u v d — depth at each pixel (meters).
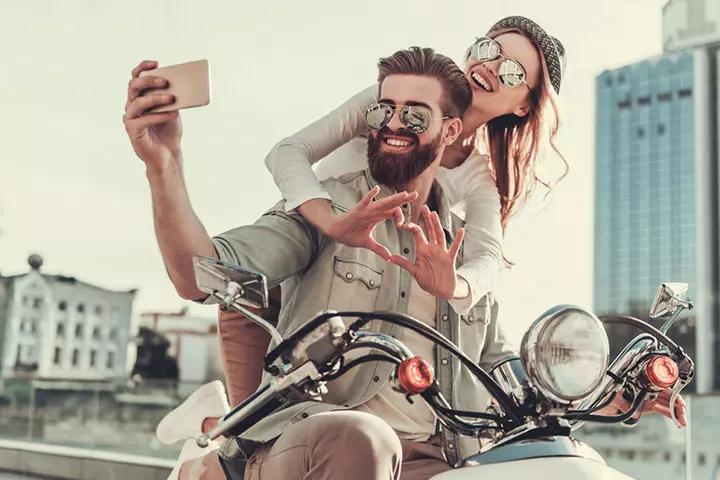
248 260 1.55
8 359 38.88
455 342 1.68
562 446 1.16
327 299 1.63
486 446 1.19
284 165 1.77
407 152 1.71
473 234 1.96
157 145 1.42
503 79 2.33
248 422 1.21
